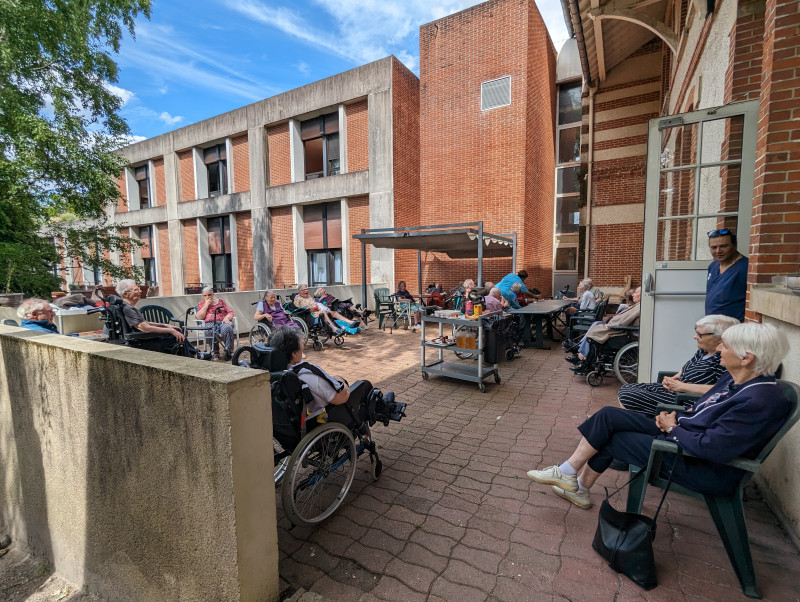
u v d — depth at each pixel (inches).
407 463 120.2
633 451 82.5
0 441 107.0
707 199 147.5
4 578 95.4
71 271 794.8
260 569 65.1
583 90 464.1
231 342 251.6
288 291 371.2
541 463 118.4
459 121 446.3
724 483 69.6
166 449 67.4
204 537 64.5
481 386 189.8
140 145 737.6
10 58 343.9
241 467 60.7
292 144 562.9
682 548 81.4
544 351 284.8
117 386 73.8
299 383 85.9
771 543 82.7
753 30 142.3
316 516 91.7
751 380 71.4
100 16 389.7
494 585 72.7
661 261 147.6
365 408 110.4
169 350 163.9
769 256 106.1
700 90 206.7
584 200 470.0
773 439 66.7
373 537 87.2
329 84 518.6
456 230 336.5
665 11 318.7
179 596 70.3
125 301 157.5
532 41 419.5
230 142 632.4
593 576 74.0
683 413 90.7
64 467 88.7
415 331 370.0
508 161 420.8
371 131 492.4
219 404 58.8
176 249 714.8
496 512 95.1
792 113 101.6
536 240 462.0
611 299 427.2
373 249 509.4
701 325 105.3
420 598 70.4
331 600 70.1
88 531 85.6
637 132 435.2
